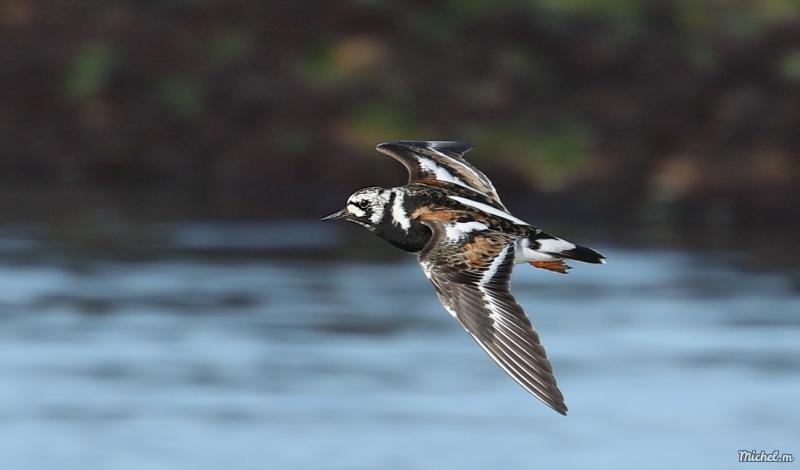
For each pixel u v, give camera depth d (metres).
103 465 11.48
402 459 11.75
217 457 11.77
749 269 19.55
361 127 24.20
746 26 25.83
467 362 14.65
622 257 20.39
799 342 15.42
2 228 20.92
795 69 24.58
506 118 24.55
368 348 15.04
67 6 26.08
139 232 21.00
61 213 22.20
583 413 12.99
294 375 14.08
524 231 6.96
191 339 15.27
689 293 17.81
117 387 13.44
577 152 24.25
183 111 24.92
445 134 24.20
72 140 25.11
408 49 25.20
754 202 23.50
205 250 20.03
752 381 13.96
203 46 25.44
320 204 23.73
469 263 6.67
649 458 11.90
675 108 24.75
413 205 7.32
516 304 6.46
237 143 24.58
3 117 25.31
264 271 18.81
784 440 12.34
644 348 15.18
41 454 11.78
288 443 12.06
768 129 24.08
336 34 25.34
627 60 25.28
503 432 12.45
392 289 18.02
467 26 25.61
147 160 24.89
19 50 25.61
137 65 25.30
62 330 15.45
